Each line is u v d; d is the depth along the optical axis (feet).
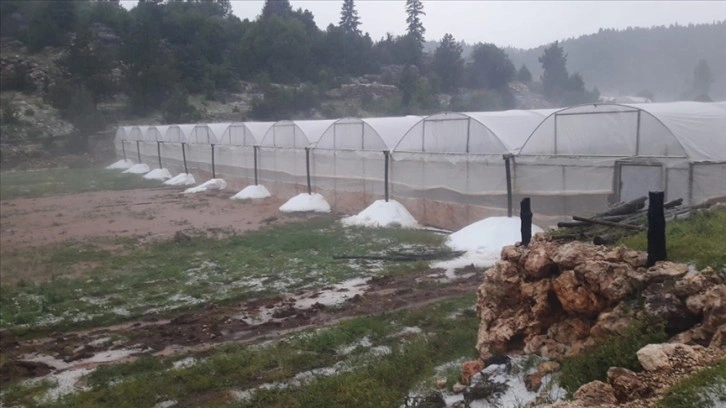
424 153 70.38
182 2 309.01
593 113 53.47
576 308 24.80
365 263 53.93
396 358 31.09
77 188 123.03
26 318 41.96
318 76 252.01
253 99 221.05
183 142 134.51
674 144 47.75
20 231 77.05
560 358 24.22
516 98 235.20
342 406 26.27
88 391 30.19
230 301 44.78
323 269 52.47
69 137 188.44
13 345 37.58
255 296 45.78
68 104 205.05
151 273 53.21
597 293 24.12
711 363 18.13
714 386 16.71
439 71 246.88
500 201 61.57
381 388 27.48
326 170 86.89
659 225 23.56
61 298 46.73
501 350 27.40
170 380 30.76
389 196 76.07
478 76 249.55
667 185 48.14
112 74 236.02
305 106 217.36
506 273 28.71
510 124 64.59
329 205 86.43
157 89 219.41
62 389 30.86
